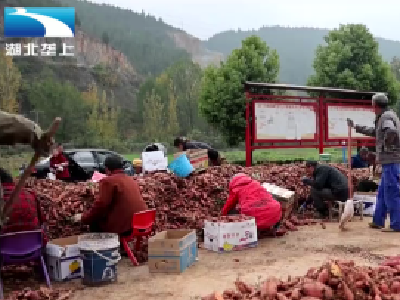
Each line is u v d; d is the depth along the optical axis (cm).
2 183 553
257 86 1345
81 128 6600
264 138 1347
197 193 916
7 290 546
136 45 16788
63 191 791
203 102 2180
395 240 768
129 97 11156
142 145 6525
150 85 9044
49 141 432
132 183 673
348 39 2688
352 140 1542
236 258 671
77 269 588
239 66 2127
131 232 660
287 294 394
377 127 852
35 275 604
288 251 706
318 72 2738
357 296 383
